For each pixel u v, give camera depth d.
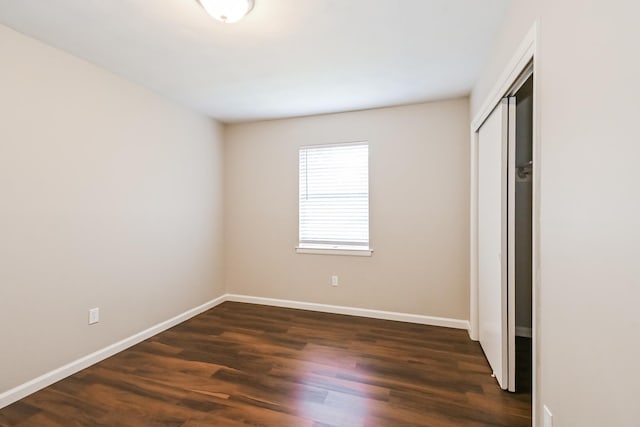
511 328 1.91
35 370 1.93
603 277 0.84
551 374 1.13
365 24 1.78
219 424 1.61
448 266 3.02
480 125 2.46
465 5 1.62
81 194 2.20
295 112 3.37
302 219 3.58
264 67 2.34
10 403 1.79
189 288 3.27
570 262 1.00
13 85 1.82
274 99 2.99
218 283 3.73
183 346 2.58
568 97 1.01
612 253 0.80
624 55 0.75
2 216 1.78
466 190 2.95
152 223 2.81
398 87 2.70
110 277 2.41
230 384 2.00
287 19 1.73
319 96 2.92
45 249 1.98
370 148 3.25
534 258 1.25
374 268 3.27
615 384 0.80
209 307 3.56
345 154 3.40
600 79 0.84
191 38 1.93
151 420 1.65
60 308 2.07
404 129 3.13
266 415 1.69
